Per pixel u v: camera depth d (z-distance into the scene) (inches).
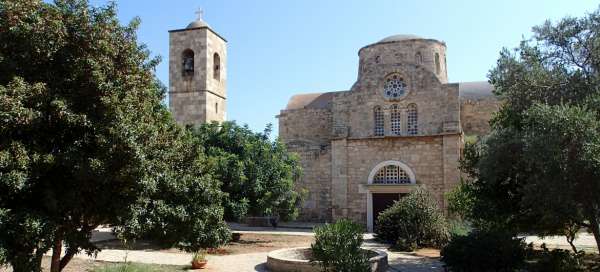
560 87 654.5
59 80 386.3
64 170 378.9
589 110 543.5
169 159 468.8
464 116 1562.5
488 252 601.3
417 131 1352.1
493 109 1531.7
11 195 353.4
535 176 545.0
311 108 1721.2
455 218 1163.3
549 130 523.8
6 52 380.8
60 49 382.9
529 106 657.0
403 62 1454.2
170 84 1460.4
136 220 419.8
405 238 984.9
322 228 581.6
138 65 432.8
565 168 507.2
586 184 523.5
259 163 1085.1
